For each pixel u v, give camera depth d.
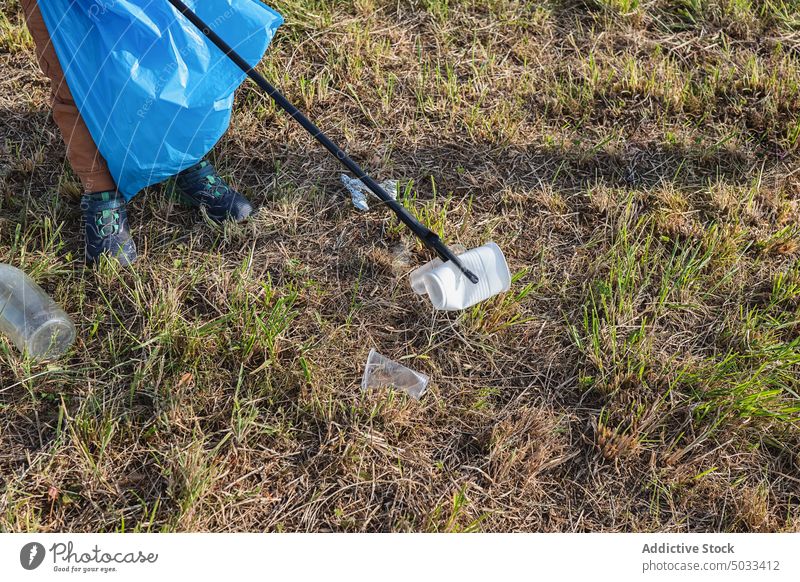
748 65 2.58
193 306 2.13
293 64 2.53
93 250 2.14
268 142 2.39
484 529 1.92
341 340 2.10
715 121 2.50
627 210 2.29
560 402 2.06
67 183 2.24
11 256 2.13
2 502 1.89
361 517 1.92
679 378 2.07
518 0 2.71
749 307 2.19
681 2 2.74
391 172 2.36
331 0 2.65
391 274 2.20
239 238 2.22
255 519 1.91
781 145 2.44
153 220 2.23
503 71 2.57
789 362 2.09
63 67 1.99
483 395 2.05
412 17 2.66
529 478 1.97
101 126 2.03
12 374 2.01
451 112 2.46
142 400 2.00
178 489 1.91
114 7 1.99
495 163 2.39
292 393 2.03
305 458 1.97
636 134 2.46
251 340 2.04
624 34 2.66
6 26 2.50
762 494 1.96
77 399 1.99
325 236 2.25
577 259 2.24
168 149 2.08
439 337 2.12
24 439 1.95
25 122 2.37
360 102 2.46
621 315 2.15
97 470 1.91
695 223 2.30
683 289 2.19
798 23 2.67
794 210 2.33
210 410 2.00
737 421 2.03
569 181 2.38
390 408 2.00
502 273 2.08
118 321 2.08
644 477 1.98
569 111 2.50
